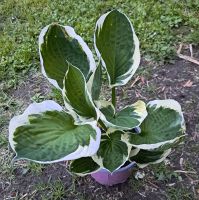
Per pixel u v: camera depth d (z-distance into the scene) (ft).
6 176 1.86
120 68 1.49
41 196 1.76
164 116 1.46
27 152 1.23
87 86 1.39
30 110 1.35
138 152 1.53
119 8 2.68
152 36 2.43
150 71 2.26
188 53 2.35
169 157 1.83
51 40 1.43
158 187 1.74
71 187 1.77
